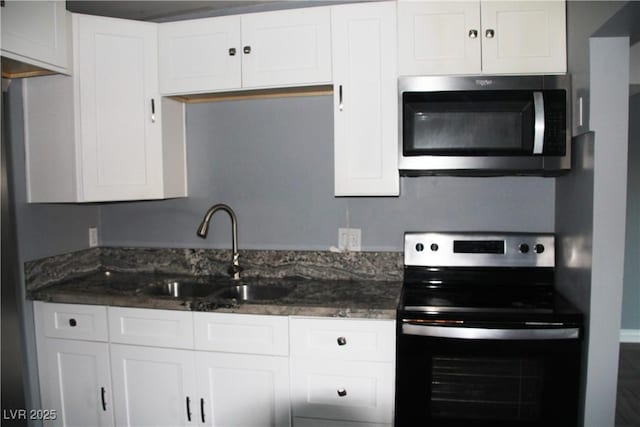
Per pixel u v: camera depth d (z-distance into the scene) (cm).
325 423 176
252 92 216
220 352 182
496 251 204
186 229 243
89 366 197
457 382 165
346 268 224
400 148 184
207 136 236
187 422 188
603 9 141
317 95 222
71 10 226
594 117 155
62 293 198
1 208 161
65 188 198
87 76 196
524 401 162
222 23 202
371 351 171
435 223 217
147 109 210
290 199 230
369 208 222
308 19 194
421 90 182
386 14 188
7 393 164
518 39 180
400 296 189
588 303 158
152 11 229
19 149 200
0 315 160
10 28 165
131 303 190
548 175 199
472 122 179
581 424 160
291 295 192
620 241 154
